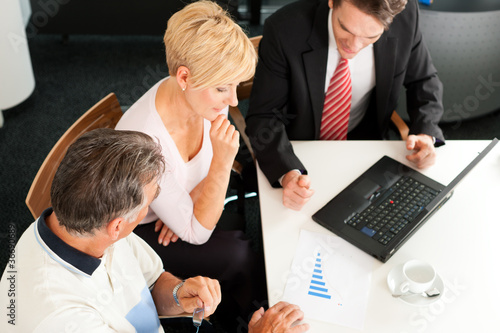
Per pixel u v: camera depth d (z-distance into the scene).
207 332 1.51
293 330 1.25
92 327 1.06
